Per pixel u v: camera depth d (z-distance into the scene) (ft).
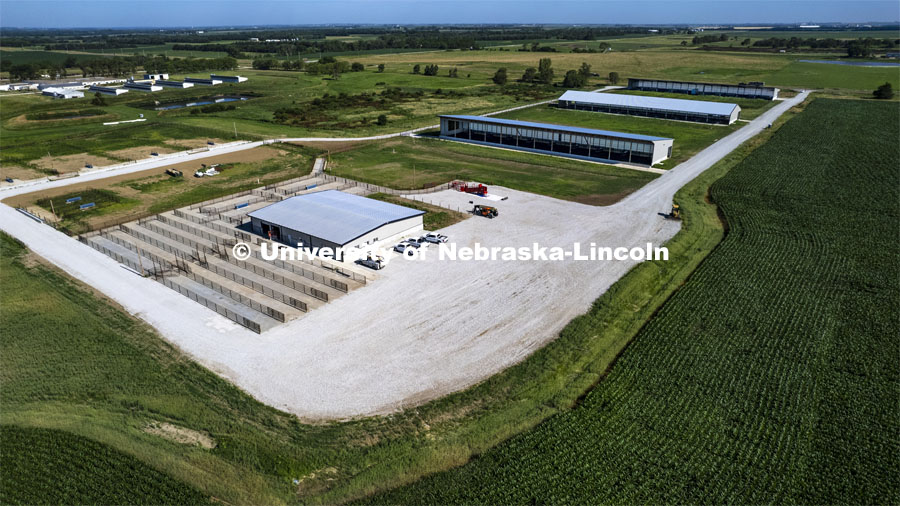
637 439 114.93
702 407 123.75
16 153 358.84
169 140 395.34
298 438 115.44
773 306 165.89
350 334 151.64
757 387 130.31
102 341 148.56
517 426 119.03
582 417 120.98
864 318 159.22
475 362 139.95
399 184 289.12
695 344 146.72
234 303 168.25
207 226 231.91
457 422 120.26
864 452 111.55
